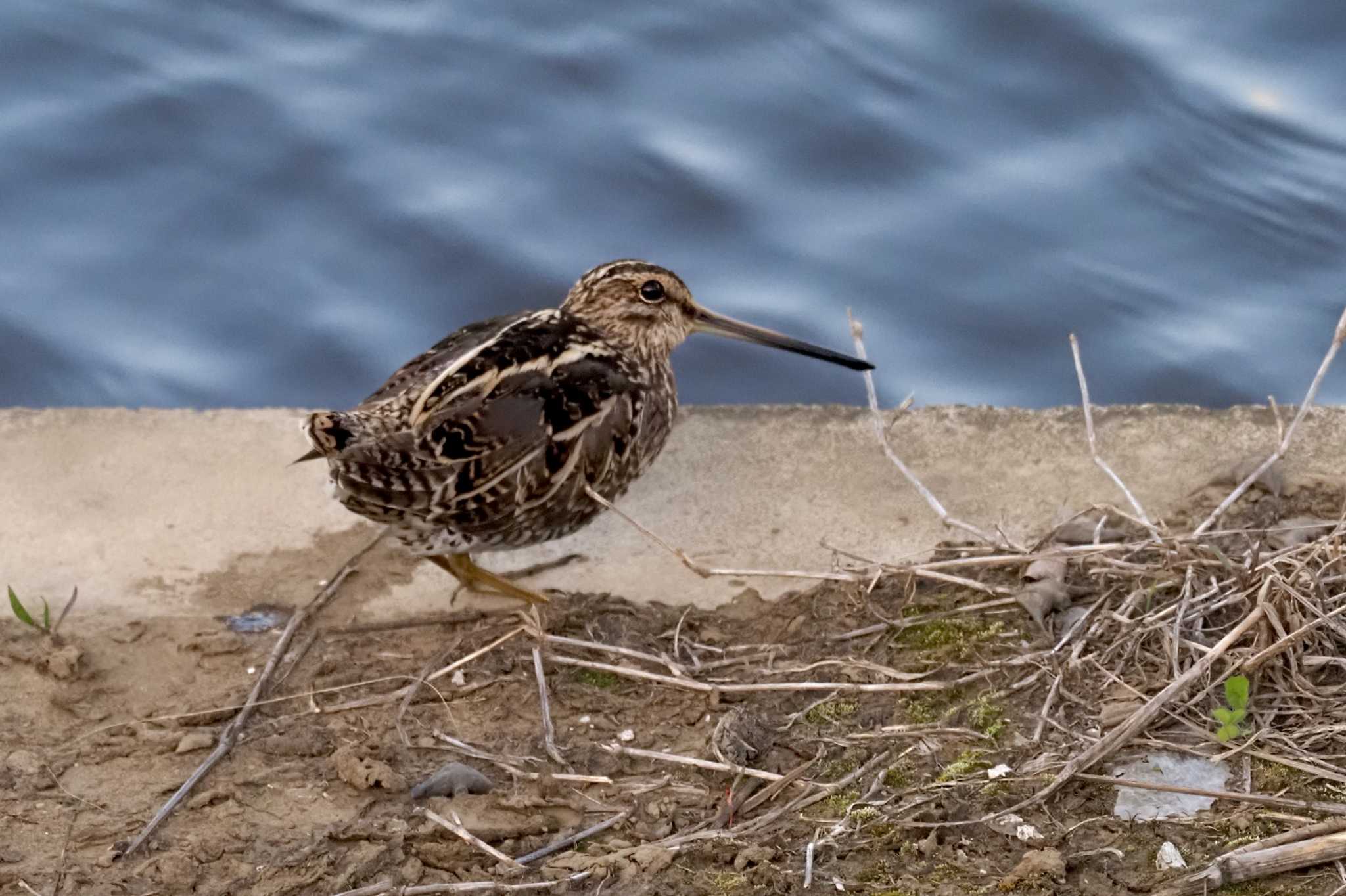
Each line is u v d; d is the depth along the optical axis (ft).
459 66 59.82
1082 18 61.05
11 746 33.63
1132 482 40.52
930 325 53.98
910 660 35.27
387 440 34.40
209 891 30.50
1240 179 57.36
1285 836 29.99
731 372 54.03
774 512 40.42
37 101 57.88
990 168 57.57
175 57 59.62
